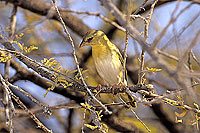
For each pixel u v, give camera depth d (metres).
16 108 11.64
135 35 4.77
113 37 13.58
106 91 8.97
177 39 7.03
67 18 12.97
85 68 12.83
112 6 4.60
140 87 7.71
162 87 11.43
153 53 4.60
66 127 12.66
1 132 11.50
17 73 11.67
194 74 4.55
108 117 12.17
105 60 10.48
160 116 12.53
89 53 13.16
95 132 10.79
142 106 12.91
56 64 7.76
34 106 12.27
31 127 11.91
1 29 9.37
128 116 12.77
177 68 4.54
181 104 7.75
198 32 4.58
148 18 6.88
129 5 5.31
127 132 12.42
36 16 13.88
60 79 7.96
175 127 12.33
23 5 12.26
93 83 12.77
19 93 12.21
